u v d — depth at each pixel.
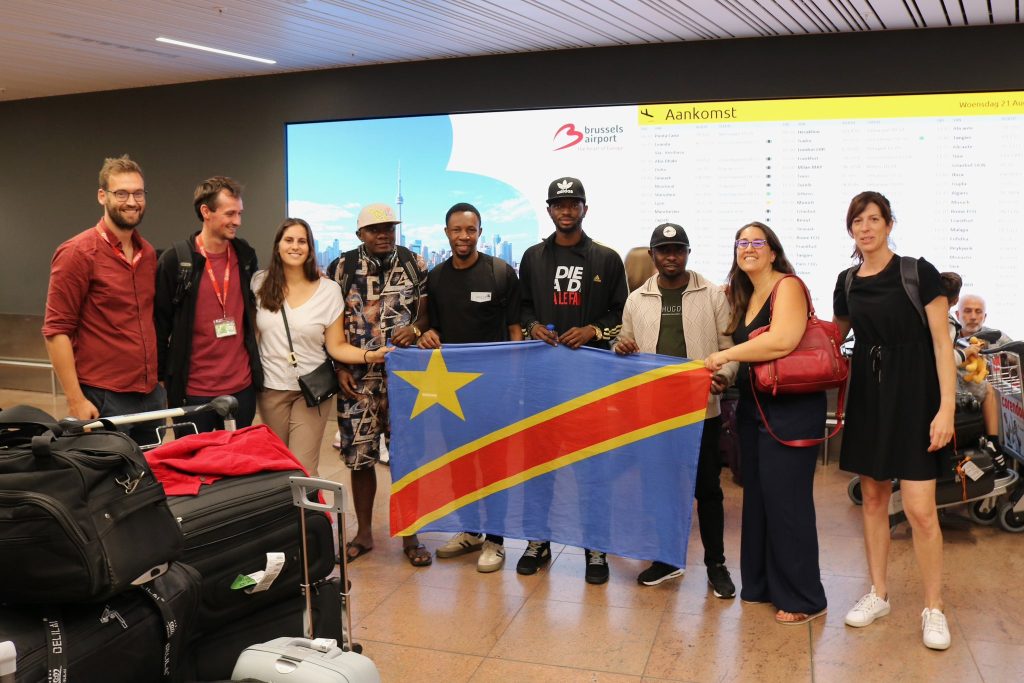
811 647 3.08
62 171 8.19
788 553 3.26
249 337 3.69
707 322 3.53
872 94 5.61
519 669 2.96
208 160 7.44
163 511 1.95
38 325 8.55
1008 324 5.63
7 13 4.91
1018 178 5.46
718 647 3.09
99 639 1.82
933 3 4.75
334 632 2.67
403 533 3.87
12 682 1.50
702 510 3.60
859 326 3.11
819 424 3.21
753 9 4.89
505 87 6.38
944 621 3.08
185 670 2.27
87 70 6.82
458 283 3.92
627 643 3.14
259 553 2.38
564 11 4.90
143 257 3.44
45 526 1.71
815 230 5.88
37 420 1.98
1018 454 4.30
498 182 6.52
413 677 2.91
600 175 6.25
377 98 6.75
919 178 5.63
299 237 3.74
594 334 3.66
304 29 5.38
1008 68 5.34
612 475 3.55
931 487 3.04
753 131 5.88
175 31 5.39
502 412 3.73
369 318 3.91
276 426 3.86
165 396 3.61
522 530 3.73
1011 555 3.99
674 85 5.97
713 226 6.07
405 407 3.83
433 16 5.01
